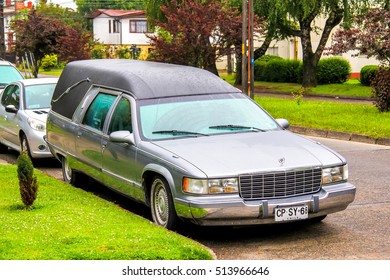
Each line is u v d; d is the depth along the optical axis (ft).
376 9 73.41
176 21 93.56
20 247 23.53
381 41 70.64
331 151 28.22
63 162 37.73
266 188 25.80
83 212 28.58
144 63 35.65
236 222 25.52
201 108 30.53
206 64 96.37
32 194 29.35
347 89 125.90
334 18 132.98
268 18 128.57
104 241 24.04
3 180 37.17
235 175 25.50
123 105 31.19
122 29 265.34
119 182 30.50
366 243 26.16
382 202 32.99
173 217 26.76
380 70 71.05
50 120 38.70
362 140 57.11
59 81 38.93
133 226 26.35
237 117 30.42
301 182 26.35
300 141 28.94
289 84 151.94
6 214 28.48
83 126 34.06
